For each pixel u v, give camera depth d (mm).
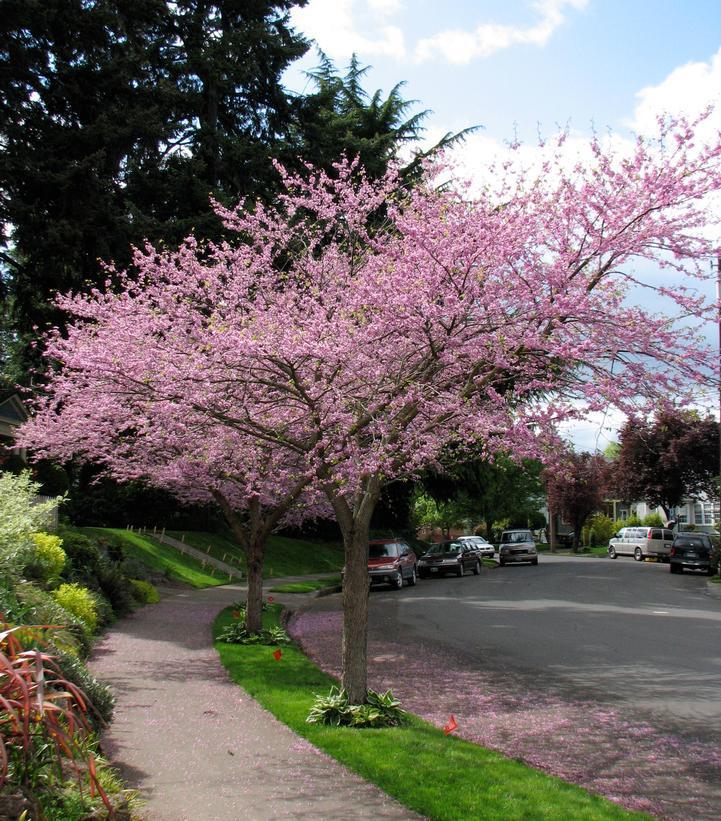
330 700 8031
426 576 33969
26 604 8562
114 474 14750
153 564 22594
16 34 20266
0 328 27578
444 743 7008
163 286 12258
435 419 8266
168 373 8867
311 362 8492
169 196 21750
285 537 36500
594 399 7668
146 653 11602
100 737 6707
